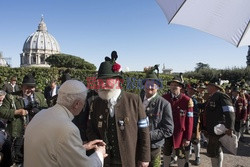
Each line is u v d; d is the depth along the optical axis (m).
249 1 1.86
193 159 6.49
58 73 14.34
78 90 1.96
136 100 2.71
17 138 4.09
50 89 6.55
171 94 4.60
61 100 1.95
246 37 1.96
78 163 1.76
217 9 1.94
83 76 14.81
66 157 1.72
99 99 2.75
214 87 4.62
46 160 1.71
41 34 147.12
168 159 4.56
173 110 4.43
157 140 3.61
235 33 1.96
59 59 82.56
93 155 2.06
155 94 3.80
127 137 2.57
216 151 4.46
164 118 3.66
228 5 1.91
